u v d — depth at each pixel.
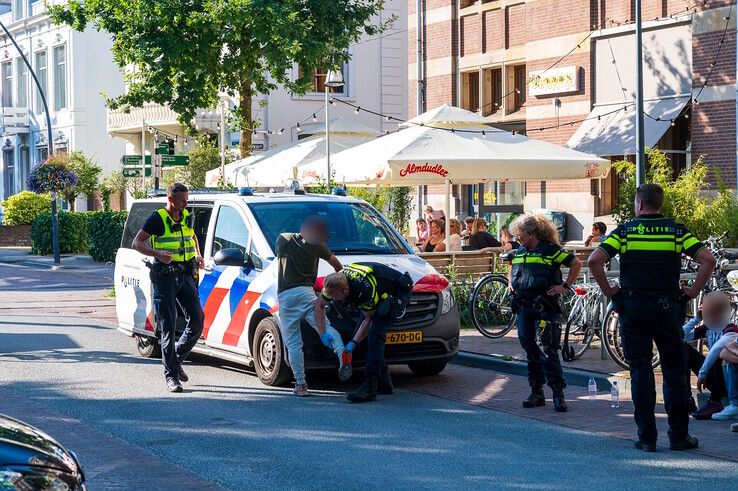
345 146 22.23
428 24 33.19
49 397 11.25
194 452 8.63
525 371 12.56
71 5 27.59
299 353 11.13
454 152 16.34
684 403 8.60
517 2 29.94
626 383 11.34
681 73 24.97
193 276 11.71
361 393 10.88
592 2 27.06
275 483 7.62
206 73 26.73
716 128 23.89
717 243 13.44
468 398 11.12
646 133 24.72
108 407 10.64
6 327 18.09
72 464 5.38
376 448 8.74
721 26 23.72
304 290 11.10
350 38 28.27
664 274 8.51
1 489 4.96
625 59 26.31
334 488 7.46
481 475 7.82
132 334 14.48
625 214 20.41
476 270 16.69
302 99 40.56
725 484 7.53
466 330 15.91
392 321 10.91
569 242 27.45
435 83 33.03
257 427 9.62
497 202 31.05
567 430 9.48
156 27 26.34
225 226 12.84
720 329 9.72
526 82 29.17
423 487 7.48
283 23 25.50
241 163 23.17
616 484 7.54
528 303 10.41
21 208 48.66
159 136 42.41
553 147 17.33
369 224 12.77
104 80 51.03
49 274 31.66
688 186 19.72
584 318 12.72
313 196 13.04
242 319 12.20
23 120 55.19
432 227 19.33
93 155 46.88
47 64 53.22
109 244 35.16
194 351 13.38
